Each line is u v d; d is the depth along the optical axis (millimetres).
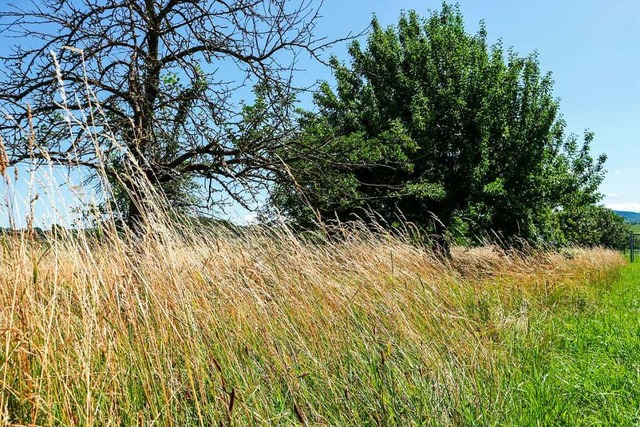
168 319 2584
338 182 9344
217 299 3553
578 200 20203
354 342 3723
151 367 2457
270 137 8172
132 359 2545
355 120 15977
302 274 4363
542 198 16906
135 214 5734
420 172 15773
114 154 5672
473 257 9922
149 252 3064
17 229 2189
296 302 3979
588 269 11117
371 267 5207
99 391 2277
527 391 3605
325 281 4406
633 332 5297
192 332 2807
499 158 16703
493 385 3656
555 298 7398
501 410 3281
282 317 3682
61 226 2277
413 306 4754
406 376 3400
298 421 2760
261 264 4305
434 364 3570
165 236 2922
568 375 4145
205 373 2676
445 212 15312
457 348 4066
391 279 5094
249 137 8094
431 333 4379
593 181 22250
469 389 3461
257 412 2637
